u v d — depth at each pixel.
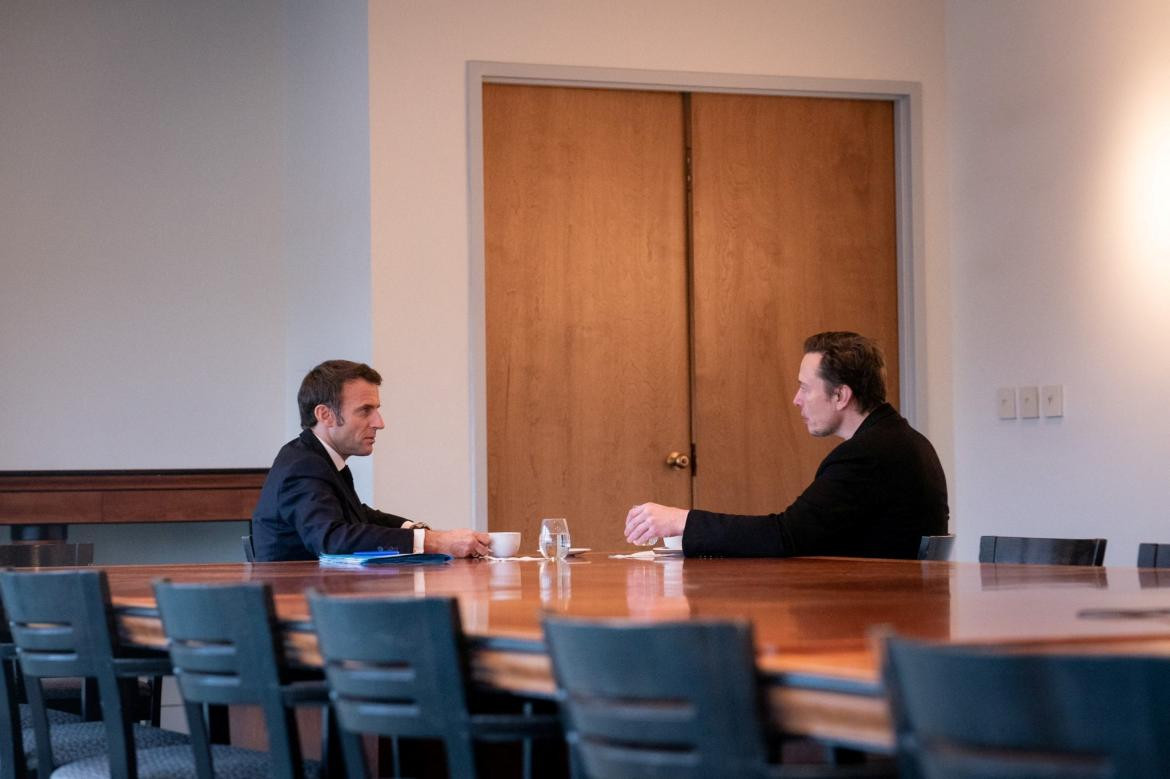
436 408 7.01
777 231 7.57
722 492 7.46
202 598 2.84
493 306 7.21
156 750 3.52
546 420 7.25
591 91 7.36
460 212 7.07
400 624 2.36
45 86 8.05
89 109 8.11
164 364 8.18
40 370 8.00
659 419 7.40
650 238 7.42
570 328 7.30
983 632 2.06
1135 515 6.30
